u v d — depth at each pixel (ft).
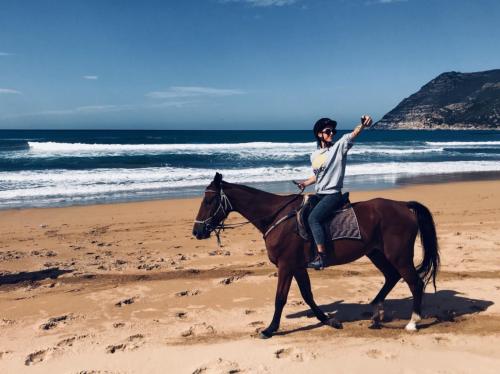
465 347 16.65
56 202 53.11
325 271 26.73
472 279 24.82
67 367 15.57
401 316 19.95
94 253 31.58
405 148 159.74
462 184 67.67
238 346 16.93
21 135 328.29
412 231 17.87
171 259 29.78
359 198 54.54
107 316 20.33
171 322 19.60
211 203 18.26
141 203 52.44
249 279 25.48
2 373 15.24
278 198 18.28
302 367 15.21
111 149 145.48
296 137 319.27
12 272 27.02
